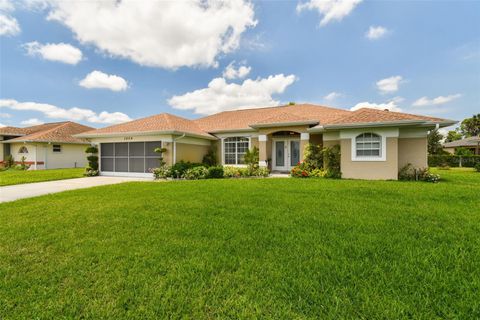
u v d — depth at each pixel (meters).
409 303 2.25
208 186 9.63
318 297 2.37
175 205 6.36
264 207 5.98
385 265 2.96
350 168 11.63
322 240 3.83
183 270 2.95
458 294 2.37
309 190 8.21
